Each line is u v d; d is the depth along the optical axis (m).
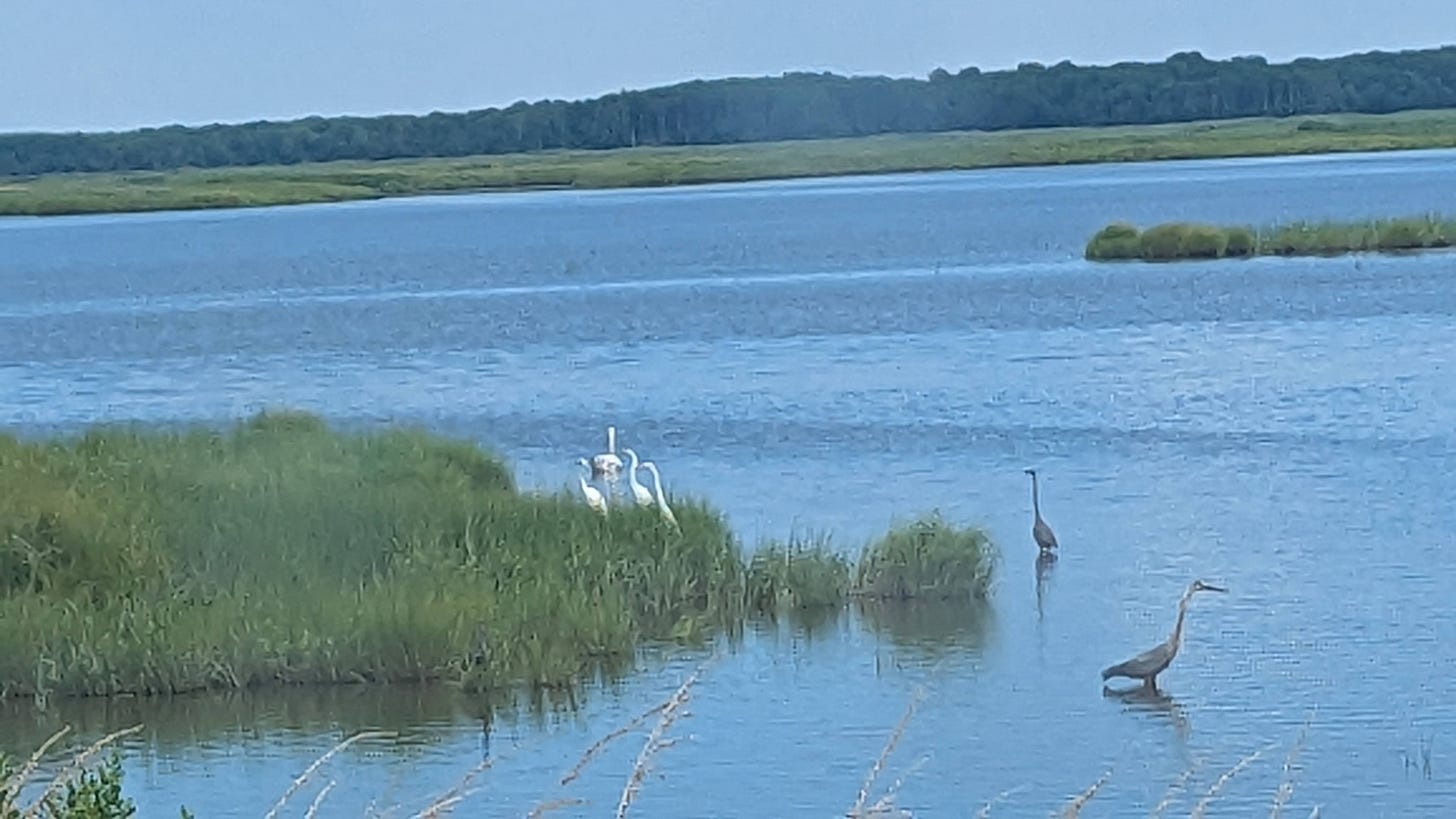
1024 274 79.50
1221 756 18.59
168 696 21.27
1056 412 41.12
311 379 53.91
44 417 46.97
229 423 40.91
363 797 18.16
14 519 23.16
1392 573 25.59
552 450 39.62
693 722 20.22
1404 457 33.91
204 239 154.00
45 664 21.22
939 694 20.94
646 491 27.69
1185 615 23.41
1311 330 53.41
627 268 97.06
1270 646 22.36
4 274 114.06
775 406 44.22
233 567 23.77
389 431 32.28
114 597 22.52
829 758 18.98
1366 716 19.73
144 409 48.19
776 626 24.12
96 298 90.12
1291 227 82.56
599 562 24.50
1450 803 17.23
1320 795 17.53
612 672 22.19
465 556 24.28
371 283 94.00
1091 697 20.72
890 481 34.34
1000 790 17.92
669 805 17.75
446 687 21.44
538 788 18.27
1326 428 37.28
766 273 88.69
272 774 18.97
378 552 24.34
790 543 26.48
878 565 25.20
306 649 21.45
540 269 99.31
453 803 10.60
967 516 30.77
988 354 52.50
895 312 66.06
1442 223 80.19
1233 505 30.53
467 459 30.55
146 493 25.55
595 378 51.38
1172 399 42.12
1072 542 28.48
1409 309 57.34
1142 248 84.56
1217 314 58.97
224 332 69.81
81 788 9.77
